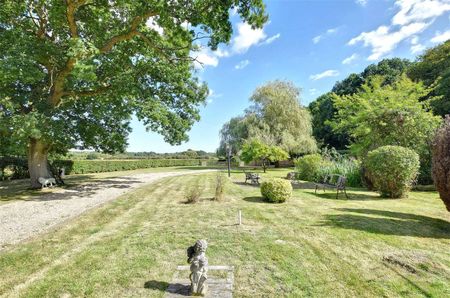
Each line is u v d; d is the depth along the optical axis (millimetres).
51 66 12891
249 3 9055
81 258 4535
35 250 4965
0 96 11523
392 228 5996
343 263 4148
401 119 14461
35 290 3490
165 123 15188
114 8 12953
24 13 12617
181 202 9695
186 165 45625
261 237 5449
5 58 10188
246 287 3490
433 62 26922
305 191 12125
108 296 3320
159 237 5598
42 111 12195
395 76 35625
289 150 27391
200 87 18281
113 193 12375
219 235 5645
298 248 4805
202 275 3316
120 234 5871
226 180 16578
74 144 15328
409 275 3732
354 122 17078
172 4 9977
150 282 3680
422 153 13641
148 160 38406
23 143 11672
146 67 14906
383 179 10398
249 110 30344
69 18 11578
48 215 8000
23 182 18734
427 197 10617
